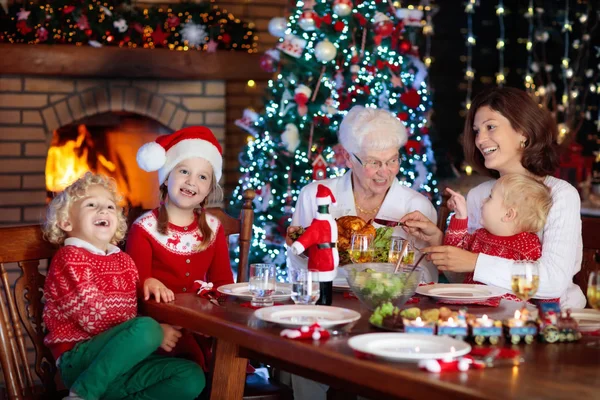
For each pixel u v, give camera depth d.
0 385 4.65
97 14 5.45
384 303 2.19
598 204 5.98
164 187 3.03
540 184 2.77
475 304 2.40
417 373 1.63
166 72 5.54
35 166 5.46
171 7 5.71
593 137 7.35
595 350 1.87
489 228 2.78
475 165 3.11
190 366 2.56
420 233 2.98
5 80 5.36
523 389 1.53
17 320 2.65
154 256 2.95
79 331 2.61
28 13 5.29
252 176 5.39
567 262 2.69
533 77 7.68
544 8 7.67
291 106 5.27
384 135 3.01
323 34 5.21
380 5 5.38
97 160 5.80
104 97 5.55
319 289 2.33
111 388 2.56
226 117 6.23
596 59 7.41
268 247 5.29
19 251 2.66
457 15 7.64
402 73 5.39
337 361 1.77
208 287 2.64
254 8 6.33
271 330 2.04
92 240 2.67
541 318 1.99
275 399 2.60
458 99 7.62
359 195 3.24
